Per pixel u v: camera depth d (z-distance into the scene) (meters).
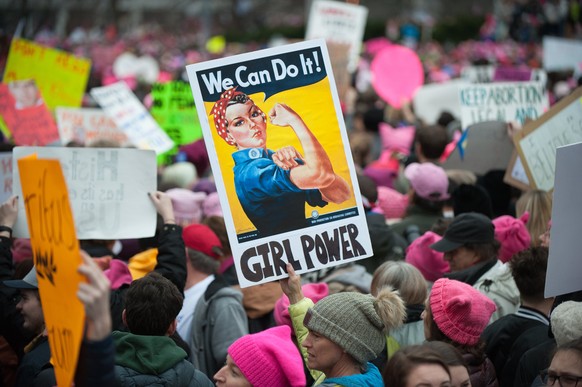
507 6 91.25
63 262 7.53
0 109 22.11
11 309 12.77
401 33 94.19
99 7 110.44
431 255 14.61
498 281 13.46
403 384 8.84
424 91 33.00
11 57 25.58
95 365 7.42
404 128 27.00
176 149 27.48
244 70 11.44
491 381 11.10
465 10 120.69
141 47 85.69
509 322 11.98
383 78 34.91
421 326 12.35
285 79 11.48
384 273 12.48
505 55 72.31
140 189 12.70
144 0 127.25
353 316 9.73
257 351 10.81
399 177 25.06
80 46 86.06
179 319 14.47
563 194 10.73
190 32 117.44
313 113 11.50
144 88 43.91
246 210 11.34
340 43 33.88
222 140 11.38
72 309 7.49
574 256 10.89
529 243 14.84
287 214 11.38
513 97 22.91
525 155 15.86
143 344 10.14
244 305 14.68
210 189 20.06
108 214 12.60
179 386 10.12
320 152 11.48
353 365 9.80
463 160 20.14
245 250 11.29
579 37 69.94
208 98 11.38
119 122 24.36
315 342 9.82
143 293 10.53
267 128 11.44
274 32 108.50
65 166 12.56
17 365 13.41
